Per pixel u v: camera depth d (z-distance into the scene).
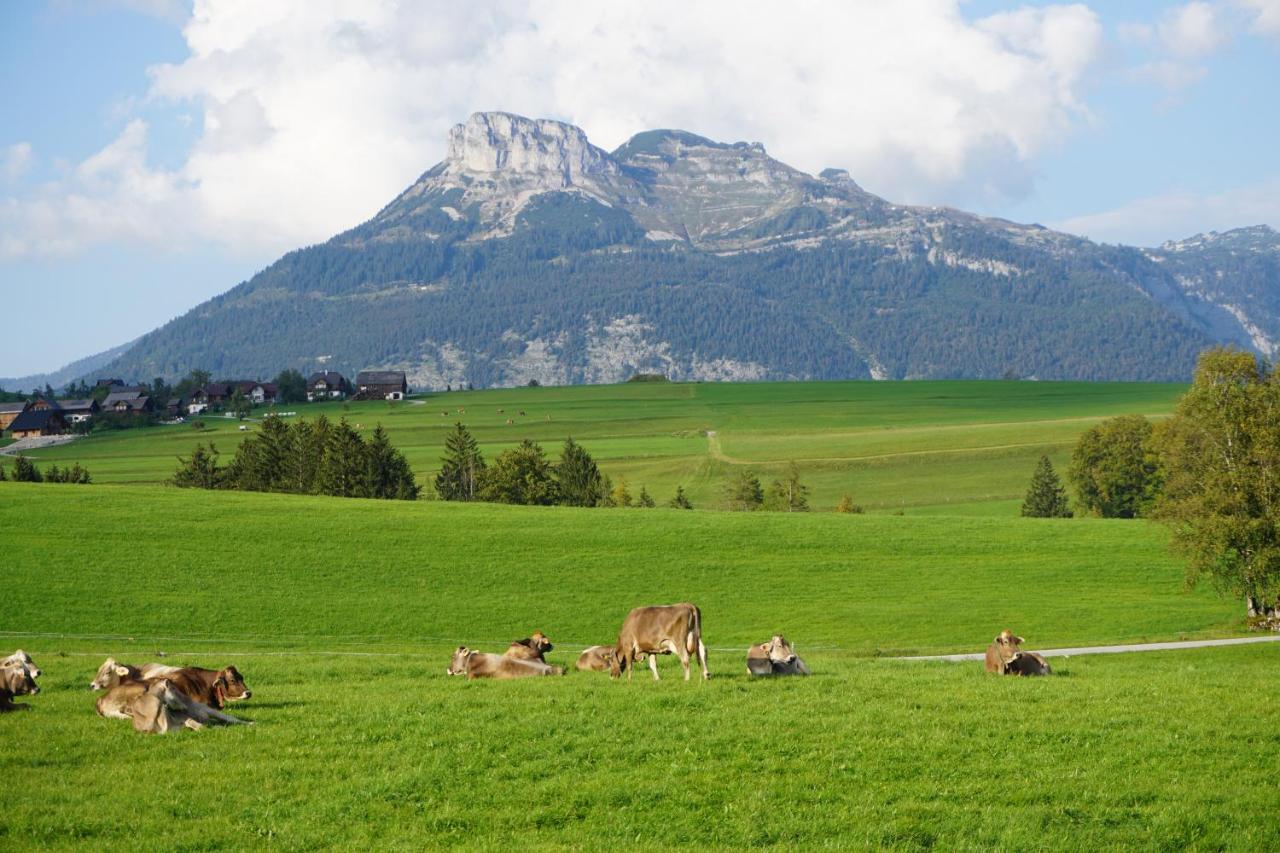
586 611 60.19
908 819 15.88
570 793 16.70
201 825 15.34
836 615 60.16
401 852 14.55
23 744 18.89
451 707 21.92
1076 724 20.55
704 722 20.33
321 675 28.69
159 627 54.34
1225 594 65.31
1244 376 62.28
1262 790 17.11
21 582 60.91
